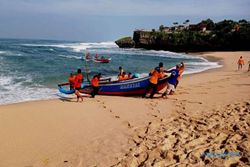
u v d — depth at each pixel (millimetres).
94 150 7027
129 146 7156
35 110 11055
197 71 27625
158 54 62969
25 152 6988
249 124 8070
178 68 13586
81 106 11898
